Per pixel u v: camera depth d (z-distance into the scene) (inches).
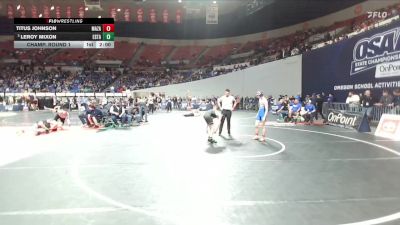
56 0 1407.5
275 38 1713.8
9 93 1358.3
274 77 1243.2
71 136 524.1
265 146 423.5
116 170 291.6
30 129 607.8
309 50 1039.6
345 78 818.2
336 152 381.1
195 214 186.7
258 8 1325.0
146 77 1759.4
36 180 258.8
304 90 1063.6
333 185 245.6
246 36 1886.1
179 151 386.3
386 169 297.3
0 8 1444.4
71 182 252.8
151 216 183.5
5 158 346.3
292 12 1535.4
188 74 1753.2
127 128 645.9
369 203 205.8
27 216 183.3
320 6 1421.0
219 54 1907.0
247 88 1391.5
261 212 190.1
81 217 181.9
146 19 1760.6
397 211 191.6
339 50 846.5
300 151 387.5
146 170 291.6
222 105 528.7
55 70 1824.6
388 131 516.4
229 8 1614.2
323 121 756.6
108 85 1667.1
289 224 172.7
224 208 196.4
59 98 1389.0
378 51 680.4
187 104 1406.3
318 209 195.0
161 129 627.8
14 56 1891.0
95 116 655.8
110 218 180.4
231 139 488.7
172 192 227.3
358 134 547.2
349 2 1316.4
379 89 676.1
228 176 271.0
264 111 476.7
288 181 256.4
